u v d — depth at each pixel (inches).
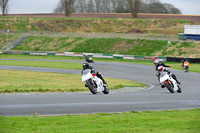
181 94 1302.9
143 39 5012.3
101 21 7352.4
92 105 942.4
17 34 6087.6
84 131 591.5
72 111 839.1
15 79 1847.9
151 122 694.5
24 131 583.2
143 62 3939.5
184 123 690.2
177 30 6614.2
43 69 2706.7
